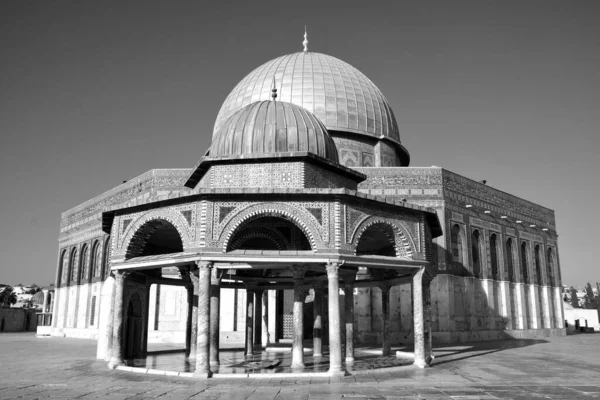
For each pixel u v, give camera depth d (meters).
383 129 41.03
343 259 17.23
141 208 19.05
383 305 24.25
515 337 41.16
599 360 22.59
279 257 17.08
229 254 16.94
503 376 17.02
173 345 33.84
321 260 17.11
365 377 16.52
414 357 20.62
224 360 22.11
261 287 26.42
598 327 68.25
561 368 19.44
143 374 17.34
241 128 20.77
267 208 17.34
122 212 19.75
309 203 17.52
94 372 18.00
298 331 18.80
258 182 19.77
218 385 14.91
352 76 42.25
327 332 33.78
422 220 20.09
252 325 25.31
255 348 29.38
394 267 18.84
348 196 17.62
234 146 20.53
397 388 14.34
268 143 20.36
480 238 40.28
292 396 13.06
